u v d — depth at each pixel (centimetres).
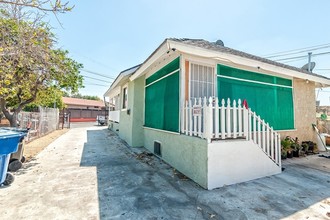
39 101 877
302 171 481
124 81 981
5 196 318
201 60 529
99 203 296
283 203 301
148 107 768
